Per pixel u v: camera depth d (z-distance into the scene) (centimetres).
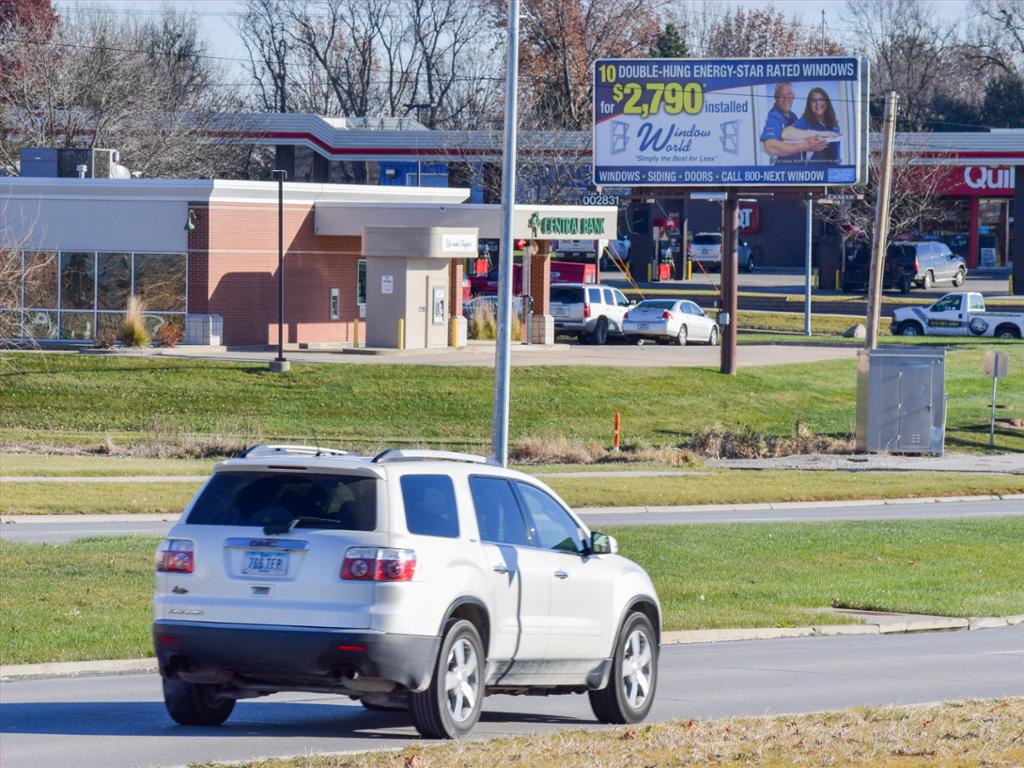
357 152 16862
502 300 4806
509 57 4762
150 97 14675
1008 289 17862
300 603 2142
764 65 10344
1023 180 17038
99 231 10300
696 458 8294
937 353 8938
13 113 13575
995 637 3944
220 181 10131
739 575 4709
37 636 3272
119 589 3866
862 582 4722
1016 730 2242
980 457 8975
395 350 10325
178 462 7519
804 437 9162
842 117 10275
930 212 18925
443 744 2120
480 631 2275
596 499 6531
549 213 11325
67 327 10388
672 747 2086
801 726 2288
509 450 8319
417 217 10881
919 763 1978
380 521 2156
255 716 2548
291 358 9881
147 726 2408
